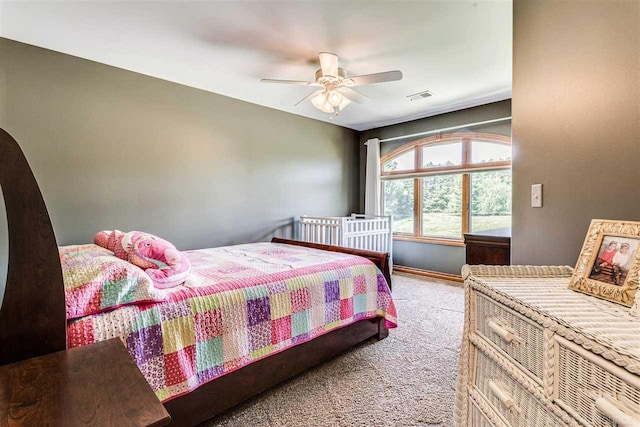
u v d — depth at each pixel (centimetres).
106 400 73
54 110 265
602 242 103
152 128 320
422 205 480
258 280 181
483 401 110
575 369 71
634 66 114
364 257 258
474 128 418
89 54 271
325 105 284
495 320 104
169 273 158
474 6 204
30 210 94
